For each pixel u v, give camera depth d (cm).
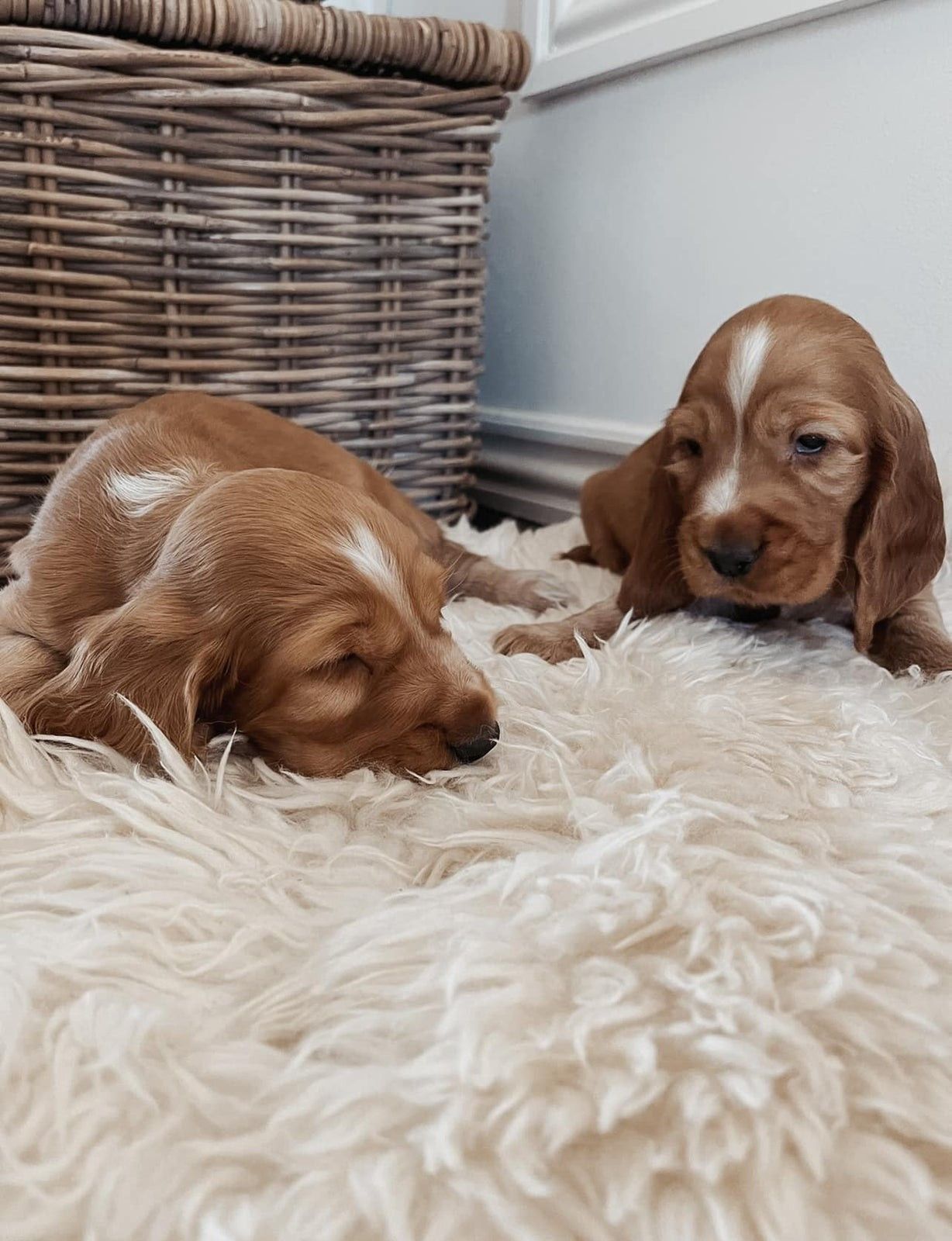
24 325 52
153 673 31
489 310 84
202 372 58
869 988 21
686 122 63
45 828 27
